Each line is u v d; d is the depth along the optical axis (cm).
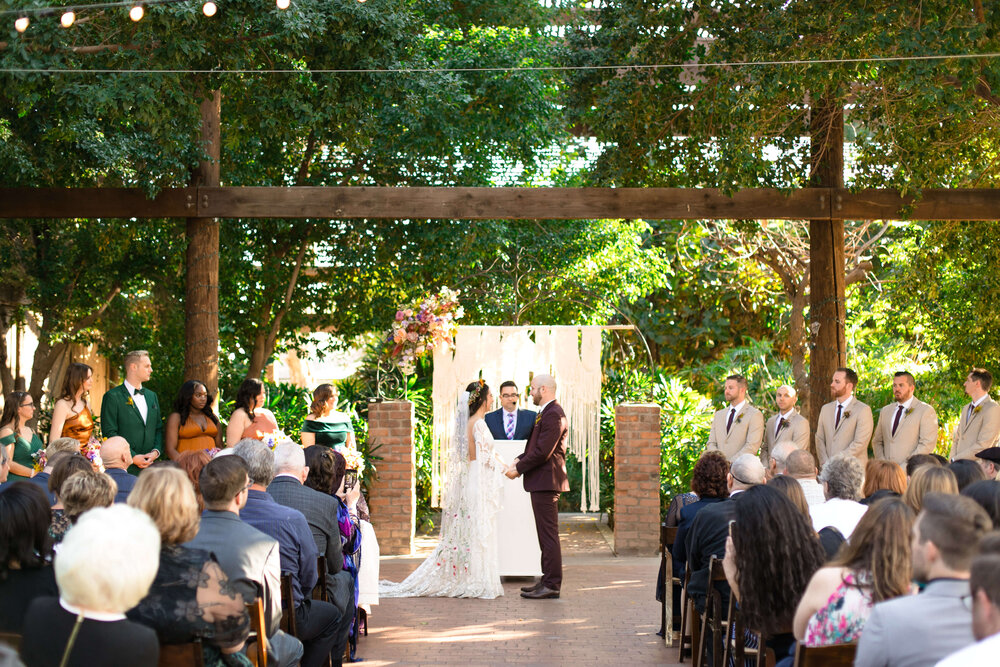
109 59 753
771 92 830
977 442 849
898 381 871
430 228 1191
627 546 979
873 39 799
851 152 1419
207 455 487
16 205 922
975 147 998
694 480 583
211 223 951
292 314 1322
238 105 955
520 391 999
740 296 1764
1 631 348
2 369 1186
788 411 907
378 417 988
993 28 838
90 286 1268
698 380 1720
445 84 1097
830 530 429
